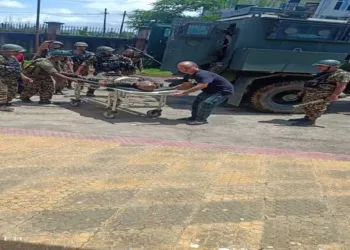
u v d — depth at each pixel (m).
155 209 3.12
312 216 3.09
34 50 23.77
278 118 8.12
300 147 5.73
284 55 8.23
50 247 2.56
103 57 9.88
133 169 4.14
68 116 7.20
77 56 9.88
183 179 3.89
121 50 22.73
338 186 3.84
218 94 7.07
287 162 4.71
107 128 6.37
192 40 8.96
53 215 2.95
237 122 7.50
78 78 7.71
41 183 3.59
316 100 7.20
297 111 8.61
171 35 9.51
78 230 2.74
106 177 3.84
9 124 6.23
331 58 8.35
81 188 3.51
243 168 4.37
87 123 6.68
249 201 3.37
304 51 8.34
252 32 8.34
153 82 7.32
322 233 2.80
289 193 3.60
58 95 9.74
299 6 8.69
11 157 4.35
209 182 3.83
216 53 8.99
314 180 4.02
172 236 2.70
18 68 7.51
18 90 8.52
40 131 5.83
